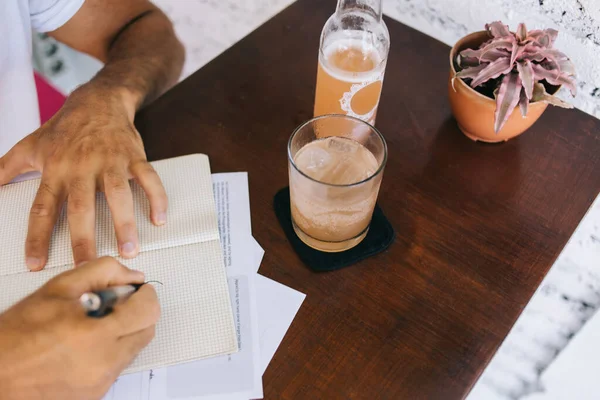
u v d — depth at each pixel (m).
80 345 0.41
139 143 0.62
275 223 0.58
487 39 0.63
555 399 0.97
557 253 0.57
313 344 0.49
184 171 0.61
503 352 1.00
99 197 0.57
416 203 0.60
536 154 0.66
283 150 0.65
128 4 0.85
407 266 0.55
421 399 0.46
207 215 0.56
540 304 1.01
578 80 0.78
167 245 0.54
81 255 0.51
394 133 0.67
